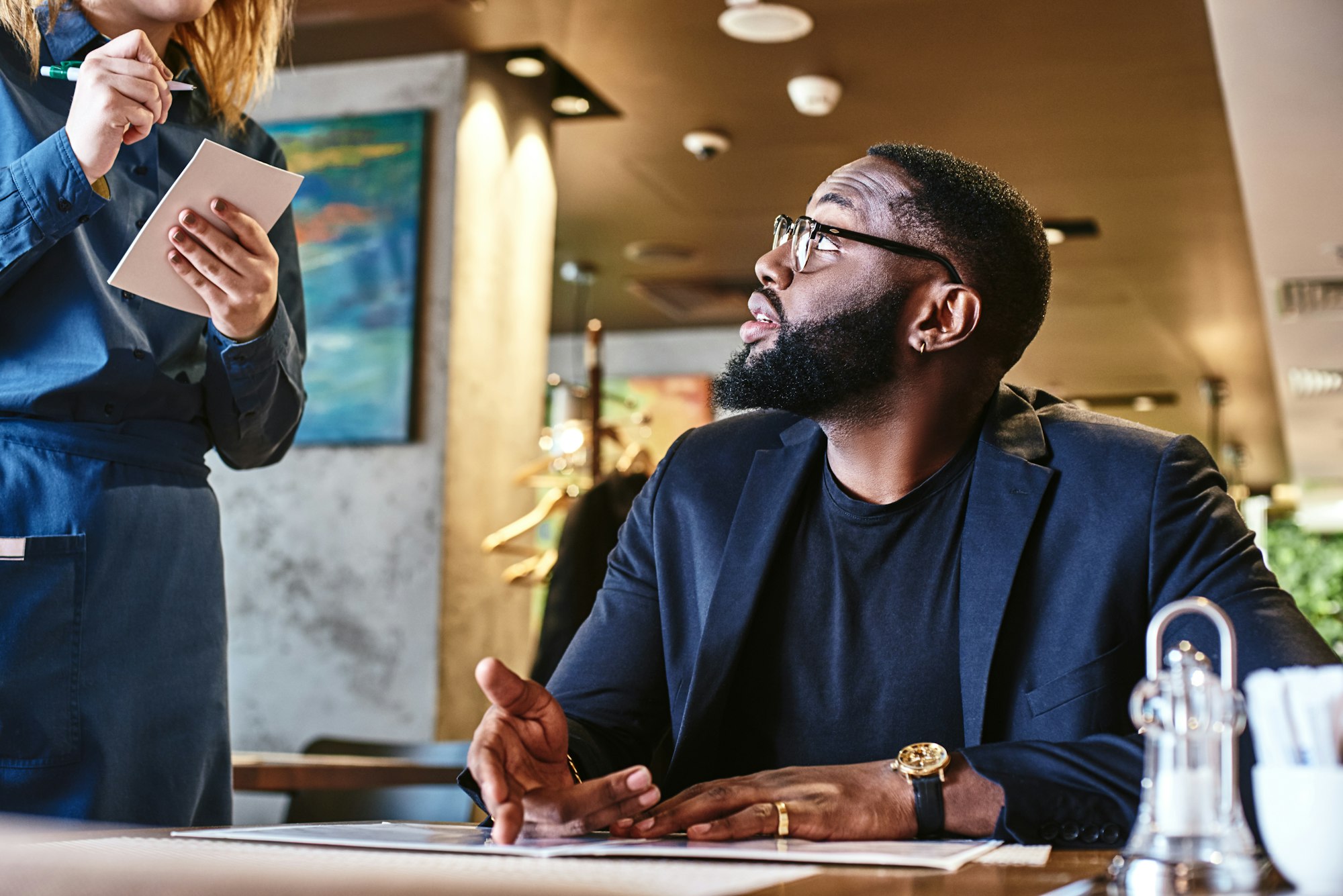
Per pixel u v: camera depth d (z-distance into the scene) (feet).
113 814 5.26
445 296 13.23
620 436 14.39
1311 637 3.90
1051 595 4.32
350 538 13.05
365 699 12.76
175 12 5.56
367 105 13.80
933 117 16.15
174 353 5.63
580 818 3.54
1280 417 32.89
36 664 5.08
